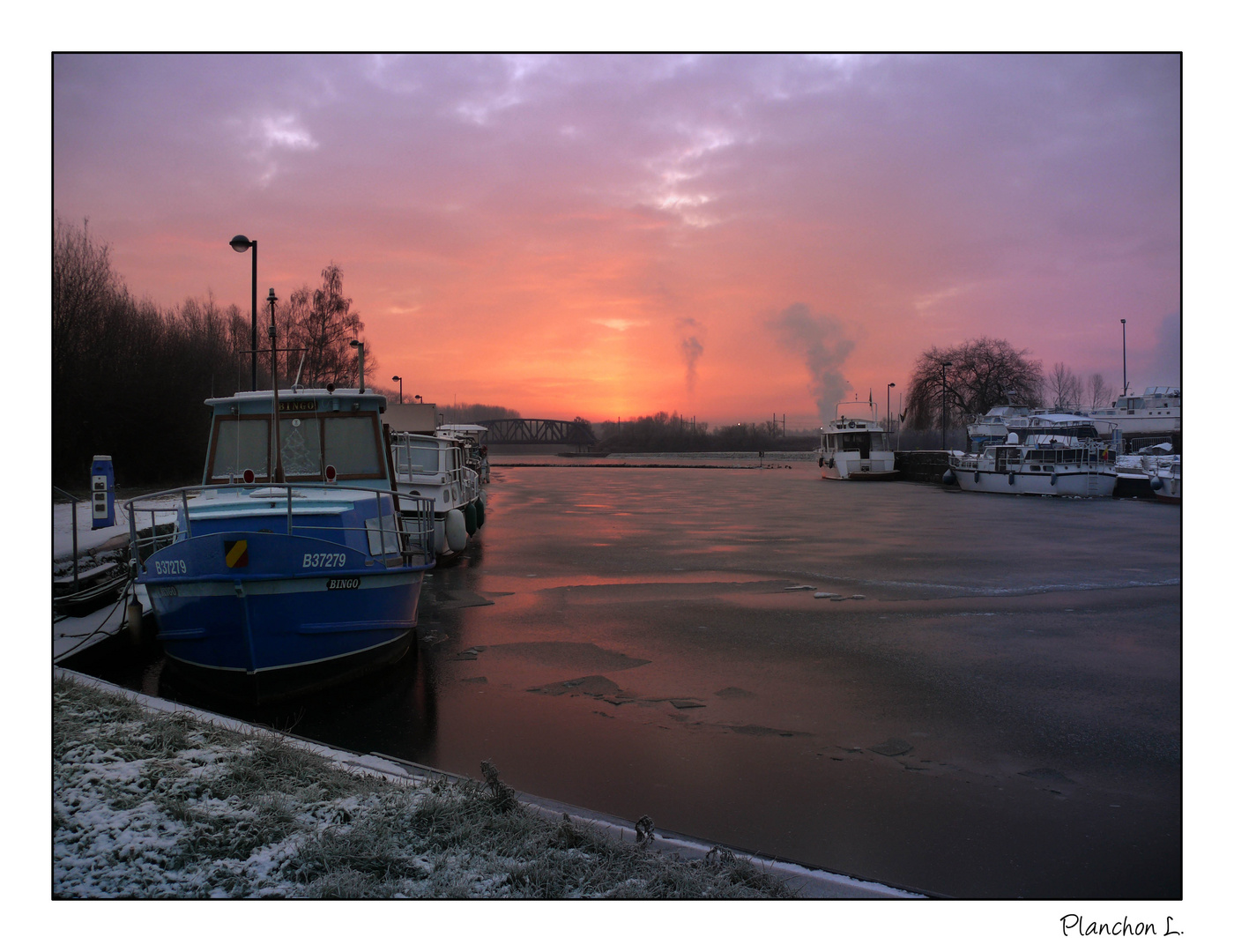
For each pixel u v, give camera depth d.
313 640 8.84
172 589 8.56
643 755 7.31
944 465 53.41
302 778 5.47
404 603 10.24
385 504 10.83
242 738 6.21
